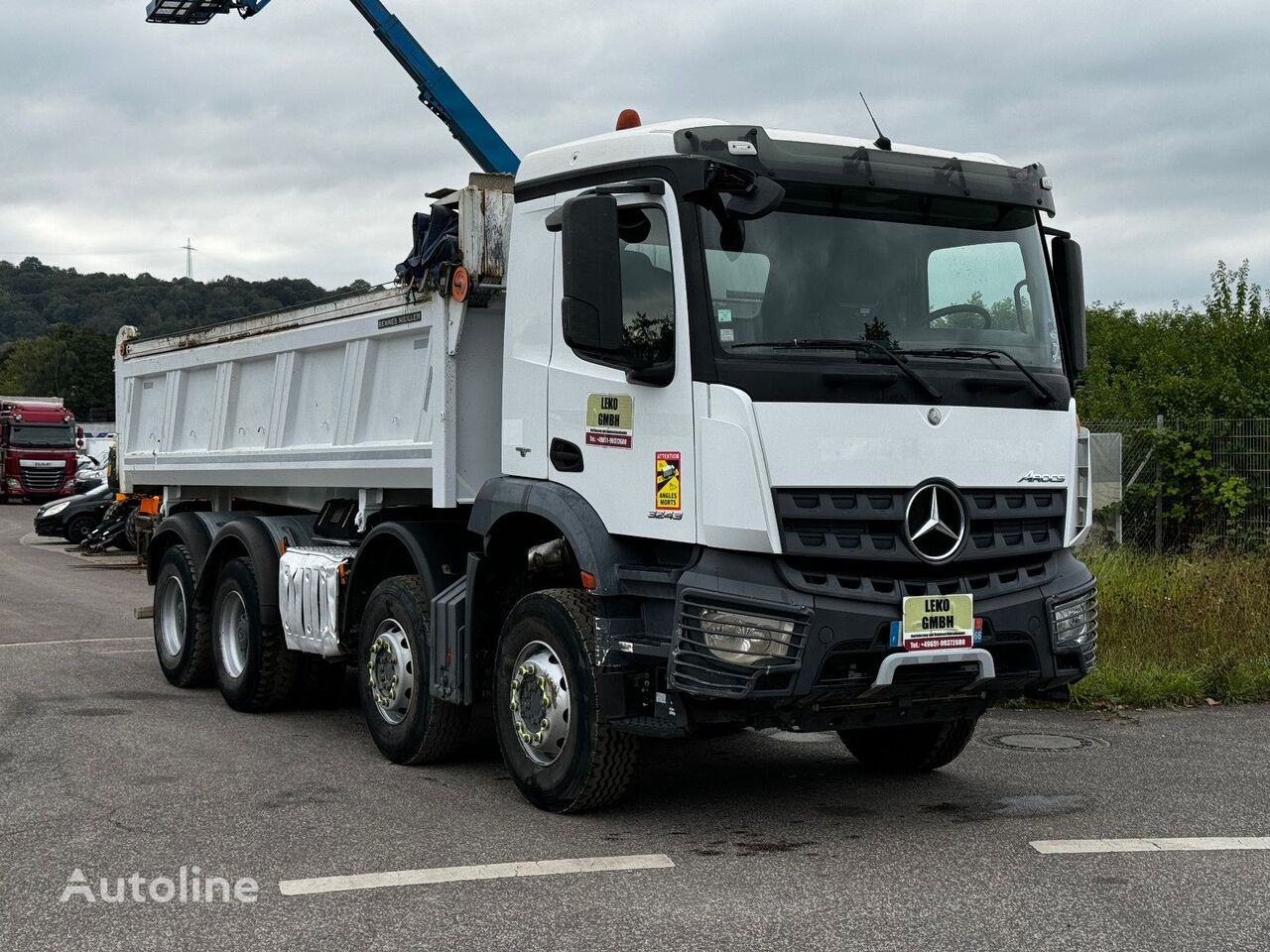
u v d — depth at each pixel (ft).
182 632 35.04
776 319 19.53
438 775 24.63
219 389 35.47
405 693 25.40
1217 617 36.06
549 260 22.39
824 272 20.02
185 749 26.91
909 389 19.66
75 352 377.71
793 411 18.89
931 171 21.06
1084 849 19.26
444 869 18.40
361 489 28.76
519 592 23.63
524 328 22.93
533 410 22.56
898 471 19.36
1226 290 64.80
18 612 52.70
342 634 27.61
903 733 24.81
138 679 35.91
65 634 45.68
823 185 20.20
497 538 23.18
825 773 25.12
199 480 36.47
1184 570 42.01
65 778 24.07
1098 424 57.36
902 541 19.34
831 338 19.74
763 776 24.77
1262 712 30.76
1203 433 54.85
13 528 119.34
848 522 19.19
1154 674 32.50
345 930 15.89
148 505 40.42
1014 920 16.06
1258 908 16.47
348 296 28.50
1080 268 22.48
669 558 20.12
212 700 33.01
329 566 27.96
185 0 49.11
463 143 42.96
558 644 21.29
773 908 16.58
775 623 18.65
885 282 20.35
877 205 20.62
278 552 30.86
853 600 18.99
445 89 42.63
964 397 20.06
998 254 21.54
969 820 21.18
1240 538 52.90
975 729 28.89
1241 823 20.76
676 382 19.60
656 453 19.94
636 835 20.29
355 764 25.67
